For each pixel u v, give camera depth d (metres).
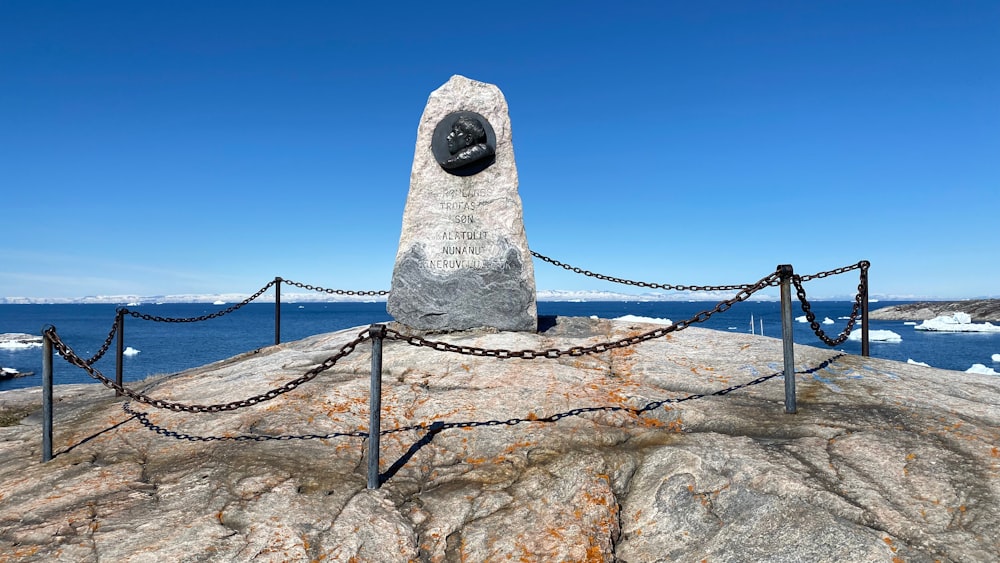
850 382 6.23
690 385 6.30
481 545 3.78
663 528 3.97
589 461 4.62
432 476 4.66
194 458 4.91
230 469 4.58
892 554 3.33
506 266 9.11
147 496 4.23
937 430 4.71
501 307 9.05
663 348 7.90
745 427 5.14
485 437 5.18
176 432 5.50
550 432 5.19
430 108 9.41
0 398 7.64
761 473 4.16
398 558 3.68
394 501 4.27
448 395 6.14
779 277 5.46
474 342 8.23
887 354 34.44
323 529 3.83
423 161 9.36
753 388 6.14
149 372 25.66
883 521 3.60
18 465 4.99
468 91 9.43
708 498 4.09
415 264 9.22
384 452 4.97
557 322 9.95
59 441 5.52
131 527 3.80
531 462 4.76
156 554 3.52
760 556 3.52
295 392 6.39
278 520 3.87
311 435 5.25
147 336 50.03
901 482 3.98
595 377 6.66
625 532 4.04
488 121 9.34
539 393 6.08
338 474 4.56
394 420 5.62
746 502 3.96
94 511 4.01
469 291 9.11
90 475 4.63
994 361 30.92
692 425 5.33
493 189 9.26
